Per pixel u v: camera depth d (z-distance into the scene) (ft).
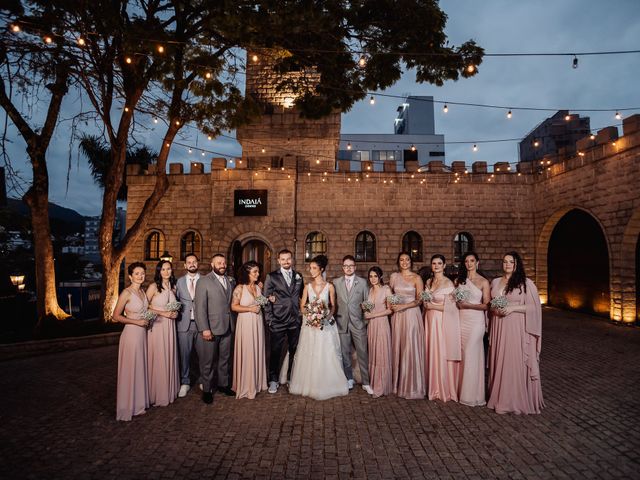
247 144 58.54
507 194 51.44
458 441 12.65
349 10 33.19
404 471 10.89
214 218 51.06
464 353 16.03
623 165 35.27
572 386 18.44
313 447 12.32
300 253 51.24
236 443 12.62
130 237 36.14
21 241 60.03
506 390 14.98
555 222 47.93
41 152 33.30
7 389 18.75
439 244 51.01
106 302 34.65
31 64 29.66
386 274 50.67
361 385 18.51
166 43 28.55
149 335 16.17
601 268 40.37
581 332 32.27
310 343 17.08
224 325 16.84
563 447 12.21
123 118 33.53
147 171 55.83
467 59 33.32
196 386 18.81
